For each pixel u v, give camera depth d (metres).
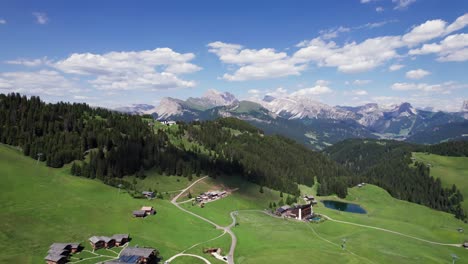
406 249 152.12
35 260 102.12
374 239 164.38
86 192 173.62
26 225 123.81
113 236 123.25
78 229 128.12
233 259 120.00
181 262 112.88
